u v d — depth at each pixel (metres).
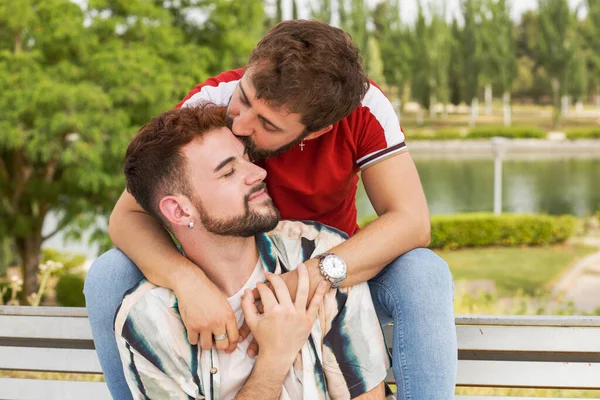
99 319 1.60
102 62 10.95
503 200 28.23
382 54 62.59
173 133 1.44
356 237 1.58
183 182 1.44
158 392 1.46
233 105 1.53
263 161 1.82
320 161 1.78
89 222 12.87
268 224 1.47
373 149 1.76
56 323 1.83
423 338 1.53
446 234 16.58
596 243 16.91
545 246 16.64
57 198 12.88
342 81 1.52
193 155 1.44
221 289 1.55
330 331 1.51
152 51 11.80
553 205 26.56
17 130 10.34
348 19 58.19
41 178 12.89
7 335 1.85
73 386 1.86
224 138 1.46
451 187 32.25
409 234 1.62
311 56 1.48
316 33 1.51
